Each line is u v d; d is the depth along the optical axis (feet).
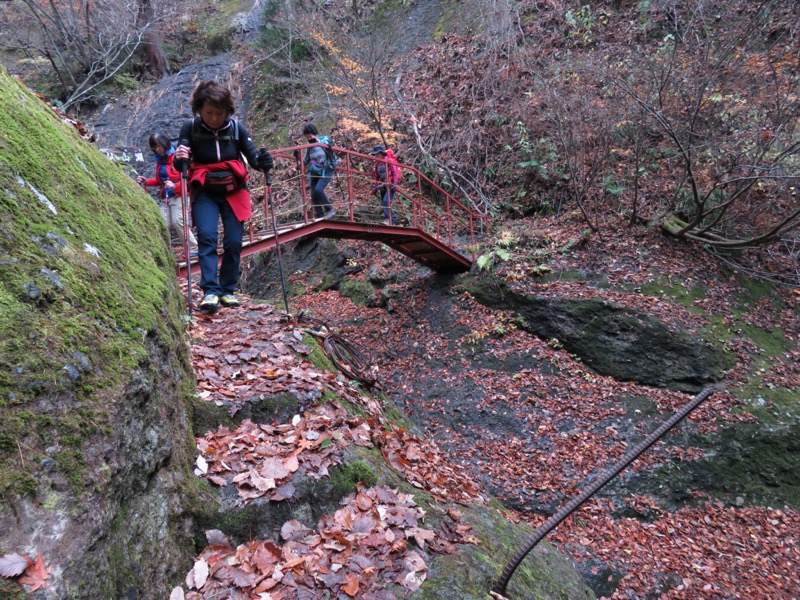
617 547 20.97
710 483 23.49
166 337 8.82
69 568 5.14
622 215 34.17
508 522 12.69
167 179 21.38
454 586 8.39
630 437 24.98
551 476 23.85
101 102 60.03
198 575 7.39
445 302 34.12
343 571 7.93
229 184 14.12
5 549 4.73
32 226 7.06
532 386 28.09
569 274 31.58
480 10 51.06
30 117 8.93
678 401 25.84
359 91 45.65
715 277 30.58
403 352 32.60
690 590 19.29
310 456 9.82
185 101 58.85
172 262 12.17
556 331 29.63
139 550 6.60
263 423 10.80
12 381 5.51
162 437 7.70
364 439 11.65
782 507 22.95
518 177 40.83
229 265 15.17
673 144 33.76
